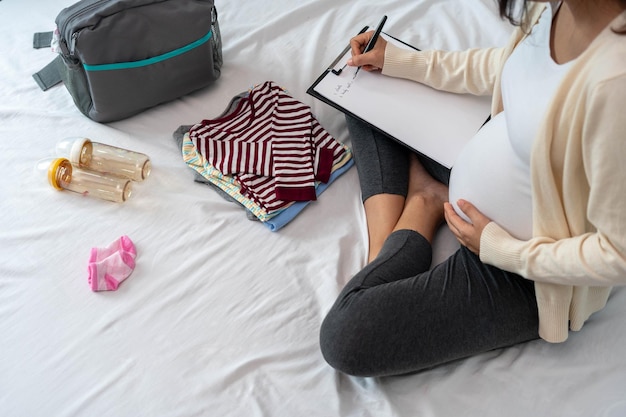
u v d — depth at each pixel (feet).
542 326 3.05
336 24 5.16
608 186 2.31
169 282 3.61
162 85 4.38
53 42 4.20
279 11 5.29
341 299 3.21
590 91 2.23
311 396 3.17
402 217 3.71
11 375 3.24
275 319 3.47
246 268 3.69
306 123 4.23
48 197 4.00
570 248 2.62
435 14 5.19
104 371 3.26
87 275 3.64
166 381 3.22
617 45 2.19
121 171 4.10
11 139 4.29
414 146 3.76
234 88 4.72
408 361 3.08
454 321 3.08
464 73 3.75
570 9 2.36
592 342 3.30
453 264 3.22
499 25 4.97
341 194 4.08
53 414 3.10
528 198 2.84
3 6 5.26
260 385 3.22
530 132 2.60
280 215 3.89
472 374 3.22
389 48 3.97
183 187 4.10
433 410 3.08
